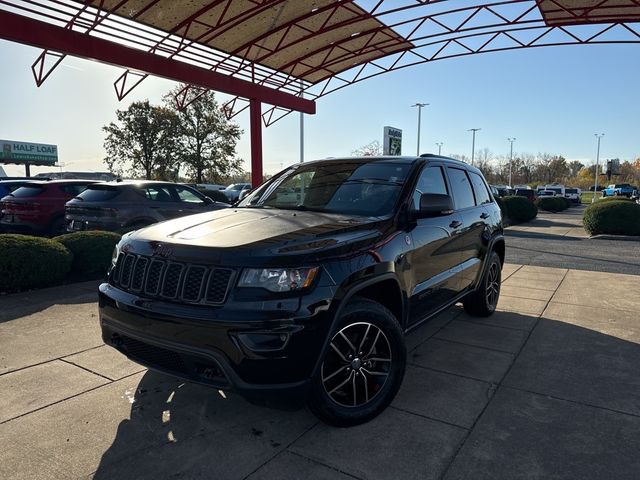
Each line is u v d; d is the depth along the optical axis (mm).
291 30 13250
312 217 3424
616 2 11883
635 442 2828
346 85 17828
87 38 10352
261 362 2504
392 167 4078
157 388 3516
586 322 5301
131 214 8961
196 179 41406
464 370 3904
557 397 3414
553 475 2502
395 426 2994
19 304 5762
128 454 2668
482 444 2793
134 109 40188
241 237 2836
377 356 3133
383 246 3186
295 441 2816
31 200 10539
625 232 14445
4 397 3348
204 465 2574
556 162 100875
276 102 15438
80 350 4250
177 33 12141
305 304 2588
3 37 9086
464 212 4684
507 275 8258
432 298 3941
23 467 2539
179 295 2678
